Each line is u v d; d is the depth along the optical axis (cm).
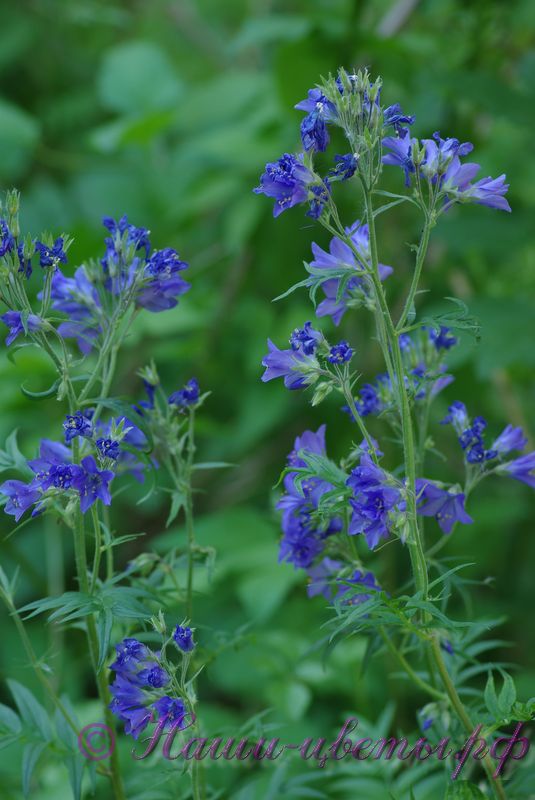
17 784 535
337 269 312
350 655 600
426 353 380
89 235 747
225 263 864
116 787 358
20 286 323
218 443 797
